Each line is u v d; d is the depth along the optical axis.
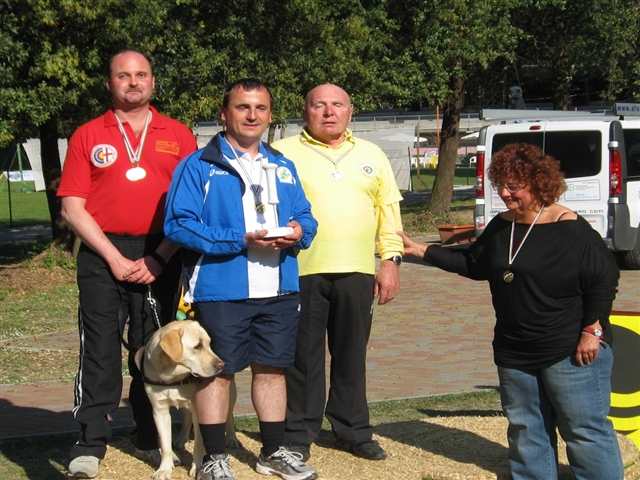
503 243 4.33
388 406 6.79
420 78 17.98
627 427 5.42
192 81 14.05
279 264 4.41
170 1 13.38
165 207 4.41
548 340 4.21
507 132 13.67
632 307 10.84
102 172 4.59
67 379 8.06
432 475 4.77
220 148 4.40
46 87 11.92
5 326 10.81
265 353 4.46
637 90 25.16
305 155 4.89
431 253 4.81
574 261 4.15
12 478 5.01
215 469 4.34
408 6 17.98
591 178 12.91
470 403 6.87
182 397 4.48
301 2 14.13
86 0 11.80
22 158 46.84
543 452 4.41
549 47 24.59
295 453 4.71
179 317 4.83
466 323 10.38
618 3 22.88
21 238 23.38
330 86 4.90
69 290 13.51
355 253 4.83
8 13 11.55
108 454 5.10
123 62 4.57
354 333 4.92
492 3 19.47
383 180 4.97
